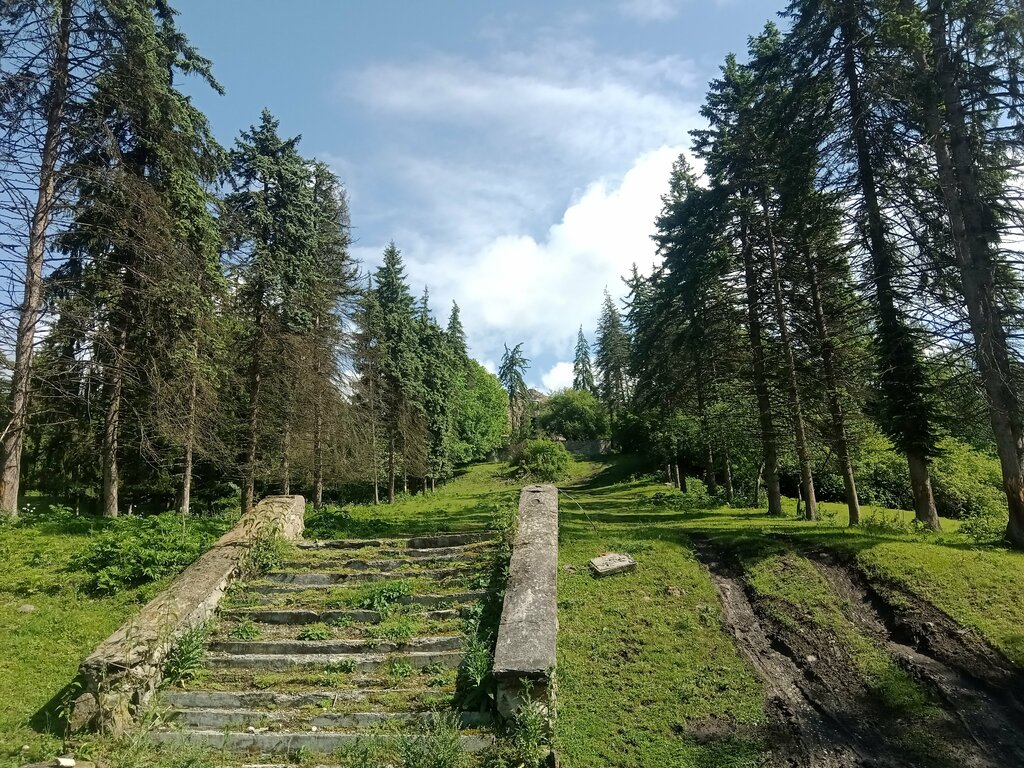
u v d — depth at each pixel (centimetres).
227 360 1852
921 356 1499
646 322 3028
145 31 1403
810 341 1788
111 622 816
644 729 644
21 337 1286
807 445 1939
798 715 674
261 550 930
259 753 568
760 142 1852
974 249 1240
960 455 2525
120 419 1617
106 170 1368
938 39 1262
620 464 5141
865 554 1070
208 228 1608
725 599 962
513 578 748
